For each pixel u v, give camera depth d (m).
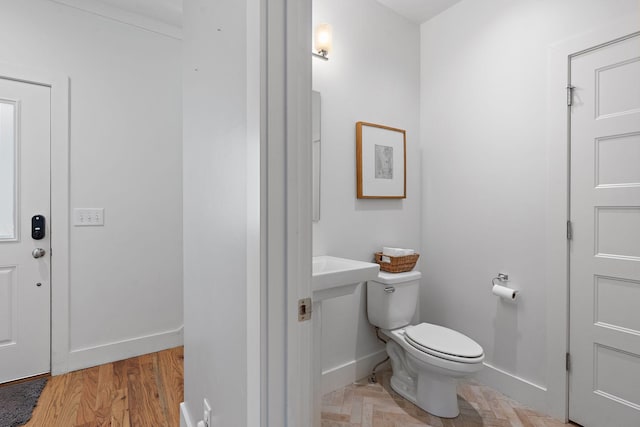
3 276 2.03
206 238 1.23
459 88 2.29
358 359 2.18
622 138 1.56
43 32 2.11
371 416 1.79
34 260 2.11
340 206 2.11
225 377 1.03
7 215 2.05
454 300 2.33
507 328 2.01
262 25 0.73
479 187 2.17
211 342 1.18
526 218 1.92
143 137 2.49
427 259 2.53
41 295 2.12
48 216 2.14
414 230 2.54
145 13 2.43
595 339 1.64
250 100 0.77
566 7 1.74
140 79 2.47
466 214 2.25
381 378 2.20
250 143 0.77
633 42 1.51
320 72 2.00
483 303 2.14
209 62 1.16
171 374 2.19
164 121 2.58
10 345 2.05
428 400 1.83
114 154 2.38
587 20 1.66
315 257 1.98
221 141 1.05
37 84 2.10
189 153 1.47
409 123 2.50
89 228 2.29
